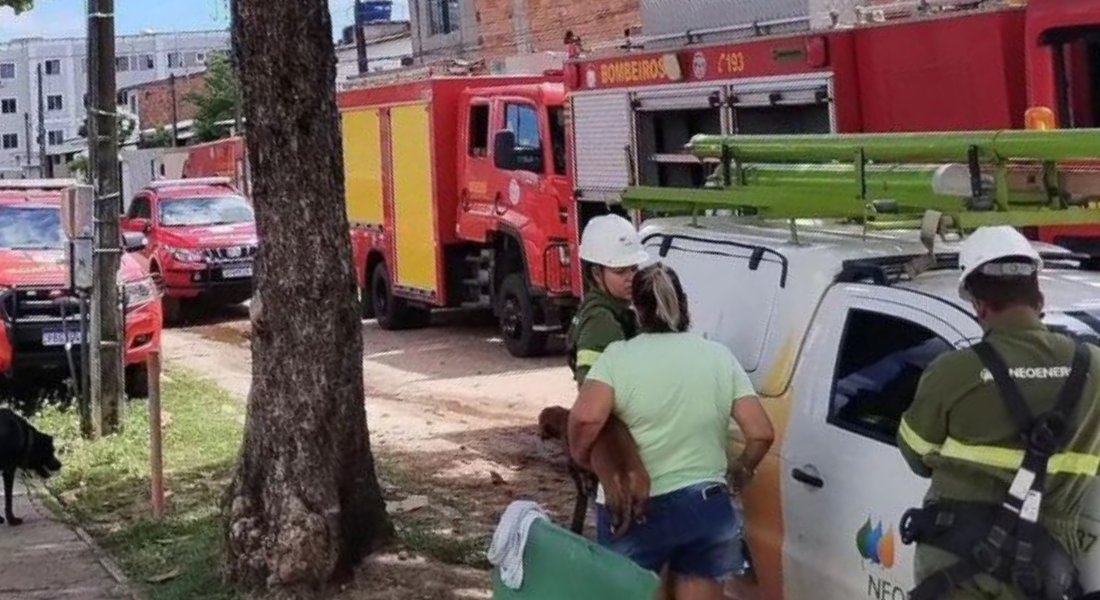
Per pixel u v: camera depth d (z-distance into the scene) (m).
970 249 4.21
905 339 5.19
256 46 7.06
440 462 10.59
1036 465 3.97
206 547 8.09
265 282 7.19
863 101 10.35
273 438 7.17
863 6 10.92
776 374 5.72
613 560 4.45
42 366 13.39
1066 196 5.45
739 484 5.45
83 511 9.66
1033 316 4.15
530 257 15.54
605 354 5.28
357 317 7.38
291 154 7.11
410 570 7.32
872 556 5.04
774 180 6.37
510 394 13.92
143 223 22.39
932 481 4.25
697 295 6.36
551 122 15.26
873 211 5.66
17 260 13.84
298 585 7.10
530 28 26.47
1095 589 4.09
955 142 5.30
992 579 3.99
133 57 91.56
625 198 7.49
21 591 7.87
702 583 5.30
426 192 17.70
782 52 10.97
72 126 102.75
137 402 13.58
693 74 12.17
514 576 4.78
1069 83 8.38
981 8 9.40
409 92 17.94
